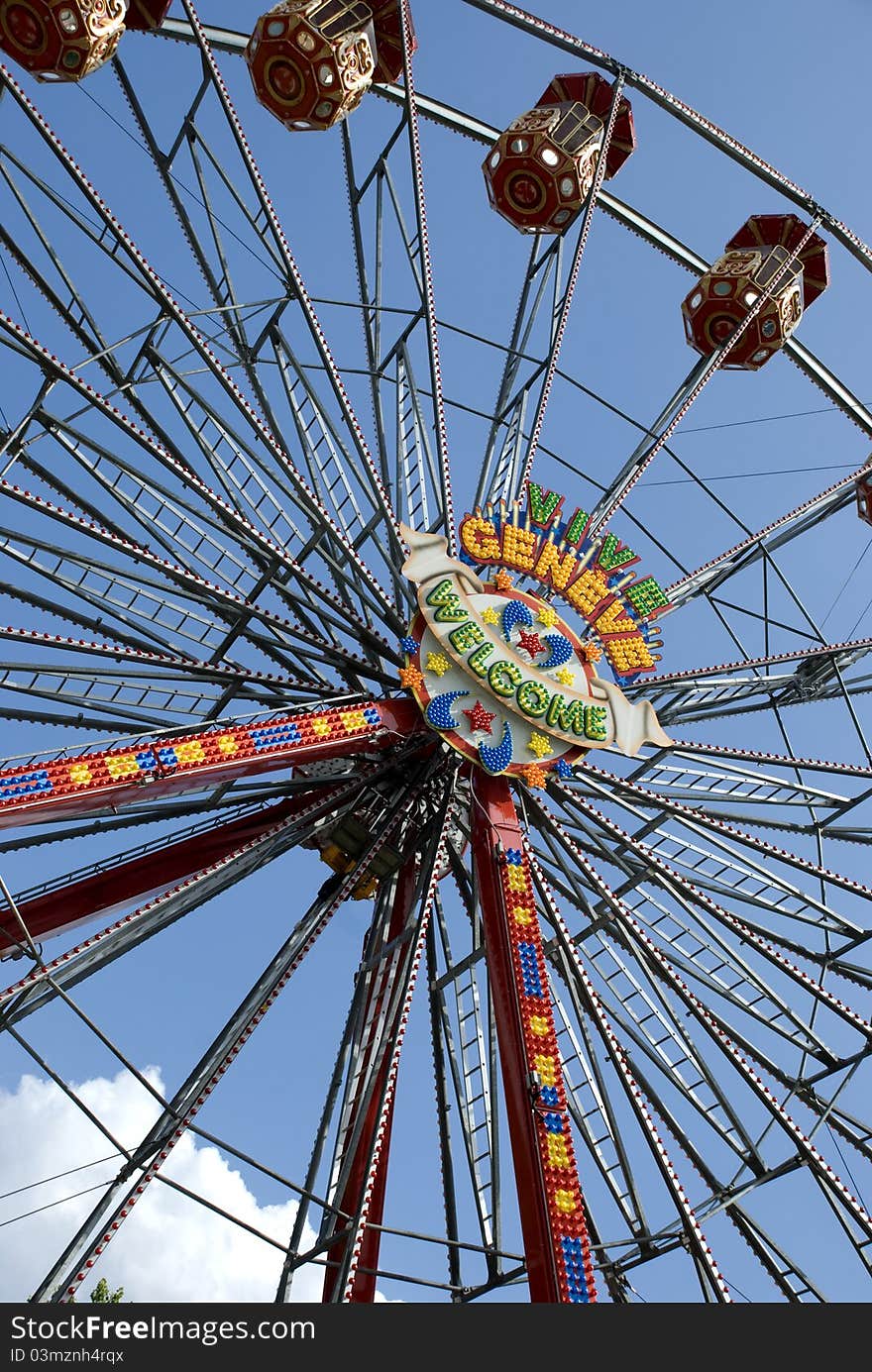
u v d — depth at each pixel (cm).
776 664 3341
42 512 2652
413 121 3269
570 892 3150
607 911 2991
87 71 3059
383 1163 2933
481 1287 2814
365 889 3141
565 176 3466
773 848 3089
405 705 2898
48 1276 2294
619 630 3139
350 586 3139
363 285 3444
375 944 2986
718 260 3797
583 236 3394
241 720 2728
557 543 3144
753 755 3186
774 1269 2853
